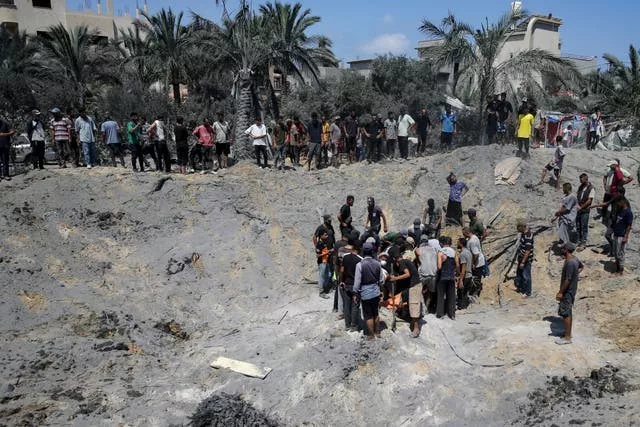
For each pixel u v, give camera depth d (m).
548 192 15.53
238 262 13.70
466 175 16.80
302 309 12.36
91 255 12.66
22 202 13.53
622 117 27.03
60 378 8.89
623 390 8.27
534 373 9.02
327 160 19.64
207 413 8.22
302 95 33.50
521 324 11.02
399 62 34.41
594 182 16.25
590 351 9.55
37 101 27.86
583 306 11.32
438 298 11.46
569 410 8.01
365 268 9.97
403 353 9.91
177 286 12.60
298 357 9.80
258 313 12.29
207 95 34.19
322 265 12.84
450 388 8.96
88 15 47.03
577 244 13.54
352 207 16.20
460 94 25.42
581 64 41.75
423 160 18.34
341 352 9.80
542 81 21.97
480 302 12.51
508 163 16.34
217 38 20.28
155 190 15.02
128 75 35.09
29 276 11.15
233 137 22.17
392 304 10.94
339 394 8.91
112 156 16.75
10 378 8.52
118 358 9.65
